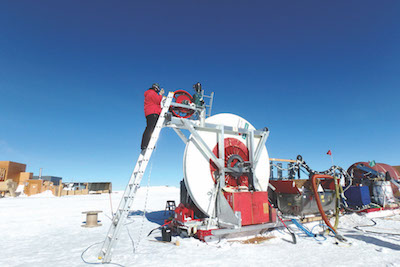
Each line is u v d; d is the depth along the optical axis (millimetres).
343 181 10836
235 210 6383
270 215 6980
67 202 20672
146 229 8141
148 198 25891
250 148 8117
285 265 4473
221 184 7168
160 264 4527
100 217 11406
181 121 7062
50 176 38656
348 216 9680
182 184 8281
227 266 4430
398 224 8766
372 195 12078
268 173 8656
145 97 7180
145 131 6746
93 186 37781
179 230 7102
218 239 6309
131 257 4992
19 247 5973
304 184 8734
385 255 5023
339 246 5785
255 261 4699
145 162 5672
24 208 15500
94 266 4496
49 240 6715
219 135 7766
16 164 32094
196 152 7242
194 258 4883
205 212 7055
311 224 8219
